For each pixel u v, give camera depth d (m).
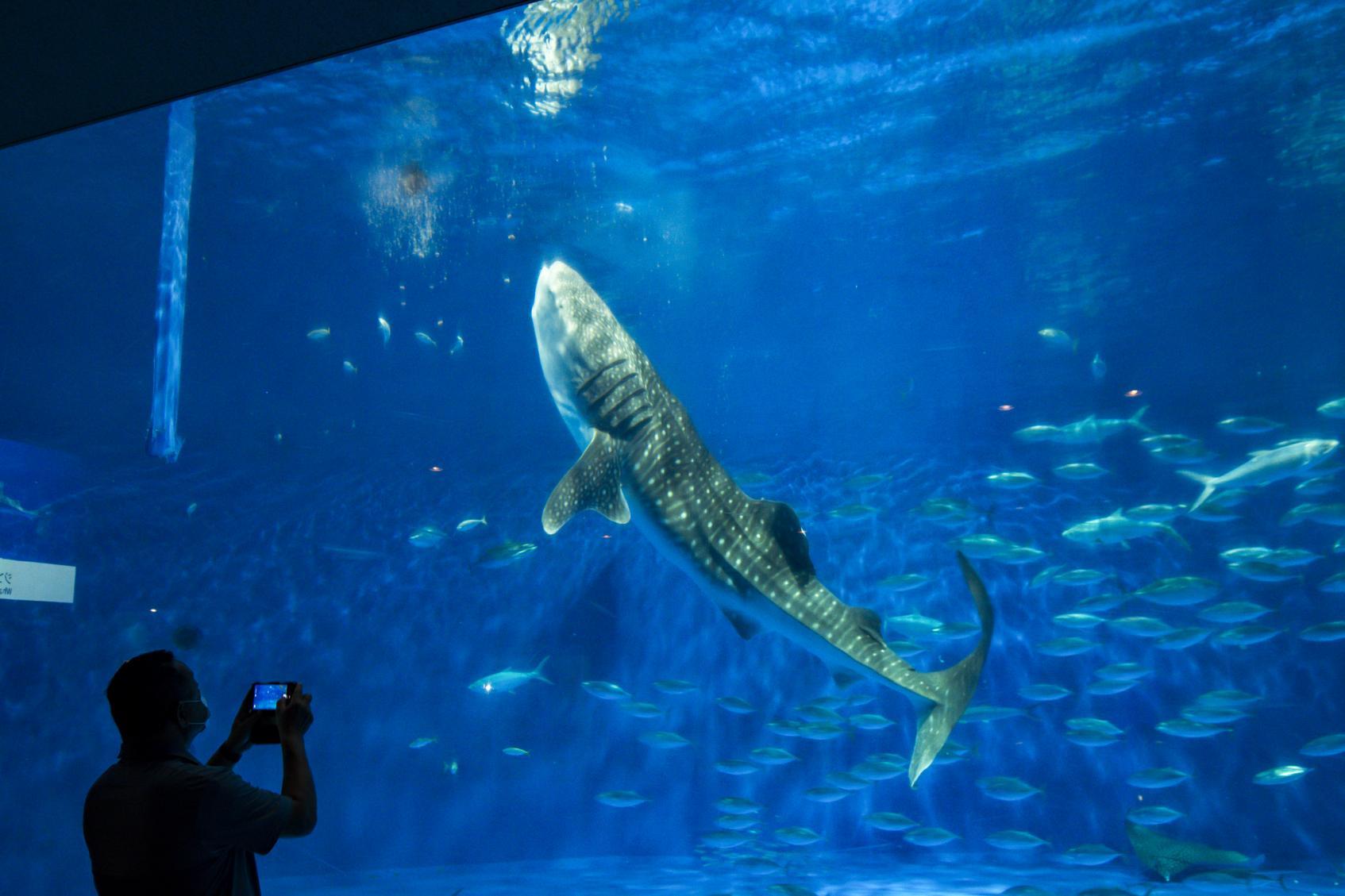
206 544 14.55
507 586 14.76
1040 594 14.80
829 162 15.12
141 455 15.06
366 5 3.39
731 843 9.15
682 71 12.40
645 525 5.39
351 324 17.11
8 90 3.98
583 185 15.43
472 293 17.25
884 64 12.45
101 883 1.89
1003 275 17.80
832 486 17.02
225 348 16.38
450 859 13.05
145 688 2.03
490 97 12.66
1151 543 14.61
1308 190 14.68
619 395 5.22
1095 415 19.12
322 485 15.57
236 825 1.91
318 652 14.08
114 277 15.35
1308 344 17.44
